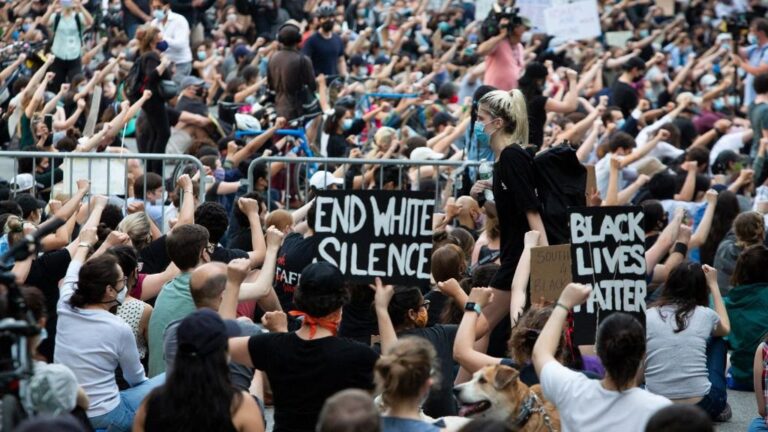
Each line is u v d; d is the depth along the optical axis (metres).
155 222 15.77
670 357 11.55
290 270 12.39
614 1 37.34
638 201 18.53
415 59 32.25
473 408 8.09
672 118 22.95
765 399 10.65
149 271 12.03
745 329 13.54
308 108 20.81
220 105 23.00
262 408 9.32
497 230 13.17
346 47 30.05
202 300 9.02
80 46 25.66
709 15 37.22
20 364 6.71
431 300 11.16
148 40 20.47
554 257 9.70
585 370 9.28
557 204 10.82
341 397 6.31
